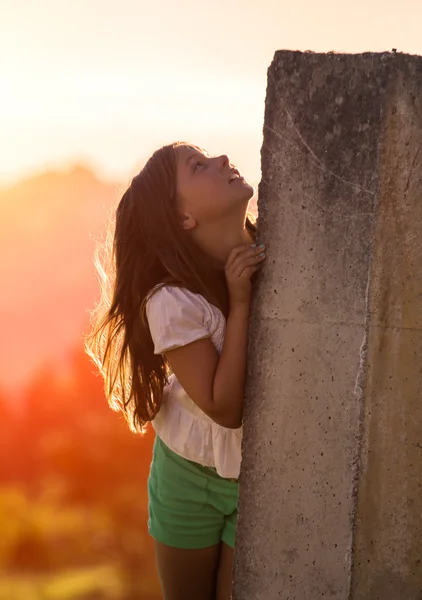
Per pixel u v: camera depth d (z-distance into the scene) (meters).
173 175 3.30
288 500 3.01
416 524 2.89
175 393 3.46
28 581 51.16
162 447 3.58
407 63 2.77
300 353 2.96
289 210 2.97
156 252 3.32
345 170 2.82
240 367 3.09
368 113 2.78
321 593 2.92
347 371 2.82
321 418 2.91
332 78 2.86
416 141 2.79
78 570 53.50
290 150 2.96
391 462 2.84
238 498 3.14
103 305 3.66
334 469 2.87
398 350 2.82
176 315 3.19
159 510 3.59
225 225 3.29
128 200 3.42
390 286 2.79
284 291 3.00
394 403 2.83
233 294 3.09
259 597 3.10
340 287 2.84
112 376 3.59
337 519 2.87
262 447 3.08
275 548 3.05
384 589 2.87
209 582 3.64
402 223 2.80
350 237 2.81
